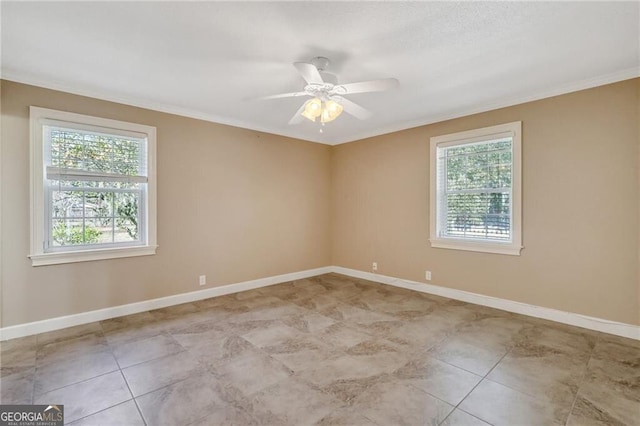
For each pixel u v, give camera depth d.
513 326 3.09
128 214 3.48
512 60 2.57
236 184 4.34
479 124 3.73
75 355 2.50
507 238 3.56
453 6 1.89
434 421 1.76
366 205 5.03
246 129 4.44
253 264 4.54
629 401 1.91
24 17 1.97
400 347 2.66
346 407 1.88
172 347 2.65
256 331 2.99
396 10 1.92
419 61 2.58
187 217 3.88
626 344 2.68
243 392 2.02
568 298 3.13
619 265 2.86
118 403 1.90
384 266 4.80
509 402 1.92
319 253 5.43
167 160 3.71
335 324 3.16
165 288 3.71
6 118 2.77
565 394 1.99
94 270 3.23
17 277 2.84
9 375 2.20
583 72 2.80
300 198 5.13
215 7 1.88
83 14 1.95
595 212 2.97
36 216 2.90
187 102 3.56
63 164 3.07
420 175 4.33
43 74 2.82
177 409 1.85
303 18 2.00
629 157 2.80
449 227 4.09
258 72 2.78
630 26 2.09
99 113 3.24
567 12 1.95
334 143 5.51
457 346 2.67
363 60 2.56
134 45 2.33
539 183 3.29
